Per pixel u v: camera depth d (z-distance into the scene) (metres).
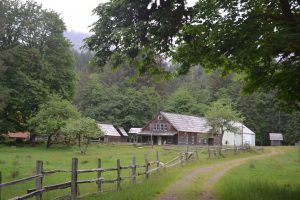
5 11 65.44
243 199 14.72
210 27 15.73
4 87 60.84
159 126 90.00
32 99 66.69
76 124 57.53
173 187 19.98
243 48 14.60
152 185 19.14
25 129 67.94
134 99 110.25
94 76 122.31
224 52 15.80
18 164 32.59
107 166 34.00
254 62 17.34
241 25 14.76
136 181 21.70
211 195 17.33
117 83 125.94
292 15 14.48
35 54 66.50
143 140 95.25
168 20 15.25
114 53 16.45
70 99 74.81
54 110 62.91
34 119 62.81
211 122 74.94
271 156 56.72
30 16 68.69
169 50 17.06
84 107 116.44
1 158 38.41
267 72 18.14
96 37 16.14
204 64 18.89
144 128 91.81
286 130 102.81
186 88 128.75
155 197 16.16
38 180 12.02
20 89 64.88
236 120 74.88
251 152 62.41
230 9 15.37
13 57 62.06
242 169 33.75
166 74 19.00
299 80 16.09
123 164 36.28
